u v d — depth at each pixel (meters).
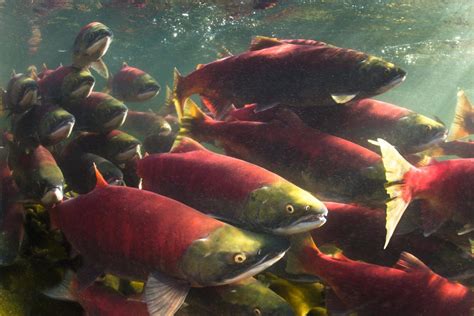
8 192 1.72
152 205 1.43
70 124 2.04
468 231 1.54
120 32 9.24
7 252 1.59
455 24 7.26
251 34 8.49
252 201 1.50
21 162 1.76
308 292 1.59
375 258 1.61
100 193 1.48
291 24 7.75
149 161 1.63
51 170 1.73
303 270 1.55
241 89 1.86
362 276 1.48
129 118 3.29
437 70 11.28
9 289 1.52
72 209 1.50
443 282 1.44
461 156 2.29
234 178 1.53
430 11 6.69
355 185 1.66
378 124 1.81
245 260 1.37
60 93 2.17
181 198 1.58
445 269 1.55
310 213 1.46
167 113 3.48
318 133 1.72
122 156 2.07
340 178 1.68
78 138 2.12
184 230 1.39
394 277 1.46
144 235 1.41
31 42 11.12
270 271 1.62
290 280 1.60
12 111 2.13
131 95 3.21
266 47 1.87
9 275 1.55
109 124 2.11
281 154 1.72
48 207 1.63
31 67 2.65
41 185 1.69
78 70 2.21
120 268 1.45
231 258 1.36
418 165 1.64
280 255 1.40
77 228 1.49
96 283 1.50
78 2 7.35
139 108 7.03
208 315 1.45
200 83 1.90
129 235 1.42
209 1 6.78
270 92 1.84
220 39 9.25
